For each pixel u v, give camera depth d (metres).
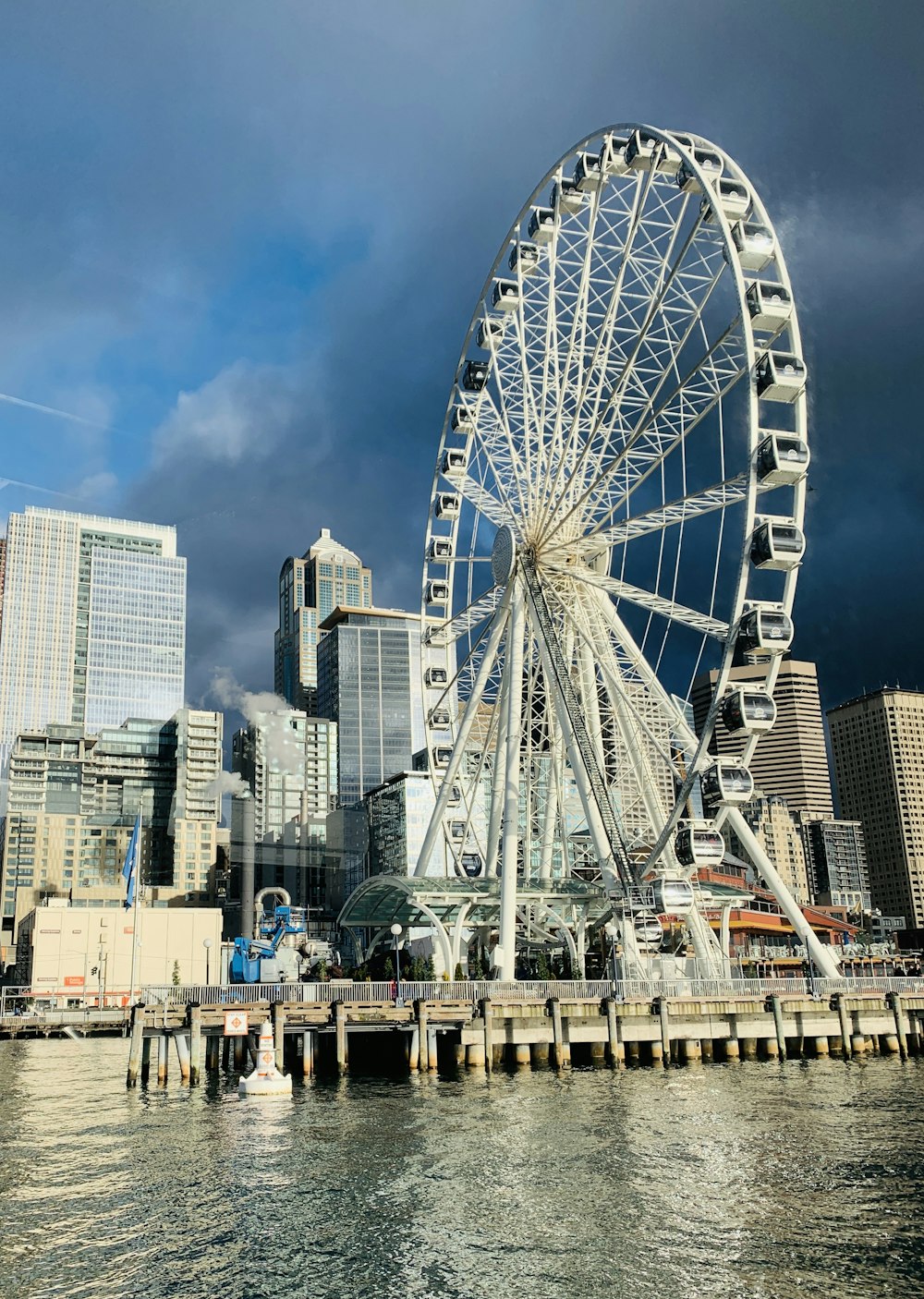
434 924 81.56
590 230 78.06
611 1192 35.81
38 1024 149.62
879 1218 32.62
